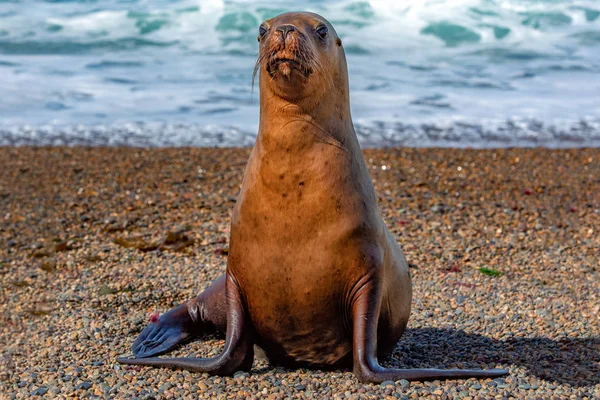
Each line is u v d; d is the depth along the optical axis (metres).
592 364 10.10
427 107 30.48
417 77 34.44
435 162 24.39
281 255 8.90
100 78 34.25
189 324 11.42
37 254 16.94
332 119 8.98
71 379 9.80
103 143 26.64
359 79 33.97
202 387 9.14
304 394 8.88
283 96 8.70
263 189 8.91
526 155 25.16
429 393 8.65
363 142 26.53
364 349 8.89
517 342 11.24
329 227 8.80
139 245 16.92
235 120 29.34
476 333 11.78
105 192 21.77
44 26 41.22
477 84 33.53
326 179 8.80
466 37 39.91
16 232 18.66
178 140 27.02
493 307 13.12
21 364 10.90
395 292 9.98
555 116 29.52
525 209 19.86
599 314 12.59
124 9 43.00
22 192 21.80
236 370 9.52
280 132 8.80
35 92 32.19
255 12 42.06
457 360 10.46
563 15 41.69
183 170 23.73
